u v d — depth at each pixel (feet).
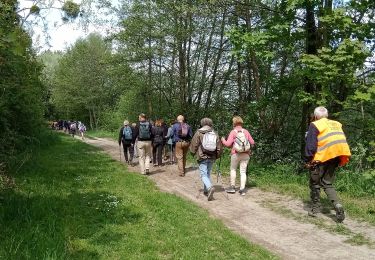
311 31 41.98
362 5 38.52
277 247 20.90
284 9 41.09
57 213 25.34
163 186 38.06
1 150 39.60
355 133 41.24
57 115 232.53
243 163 32.76
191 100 82.28
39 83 66.03
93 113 197.57
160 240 21.44
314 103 38.96
